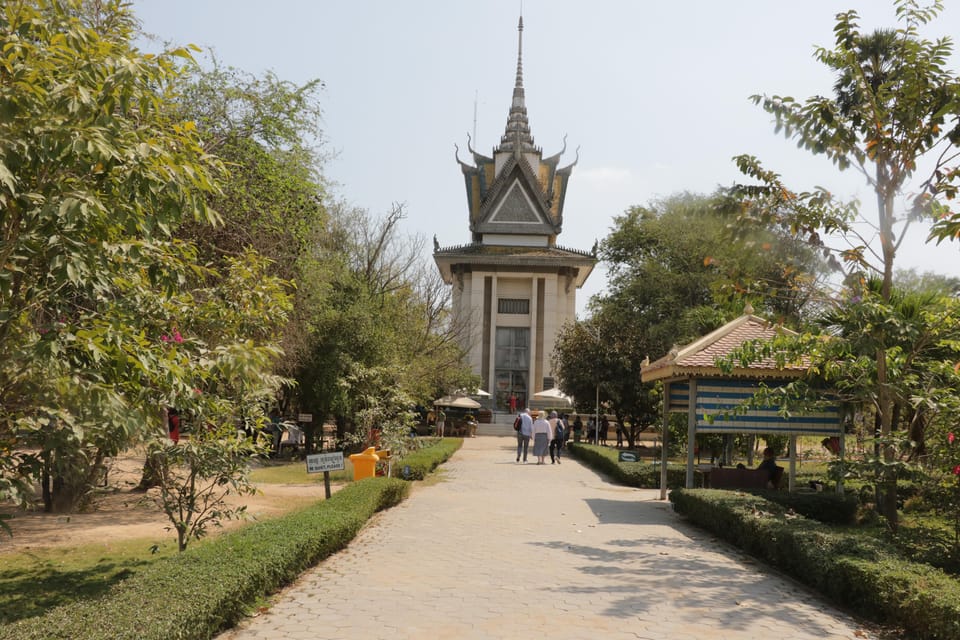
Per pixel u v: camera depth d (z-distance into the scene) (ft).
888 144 36.55
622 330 122.52
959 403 31.68
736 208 37.58
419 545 33.60
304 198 61.77
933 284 56.08
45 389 18.84
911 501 46.01
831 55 37.70
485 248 199.52
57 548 33.01
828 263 36.70
